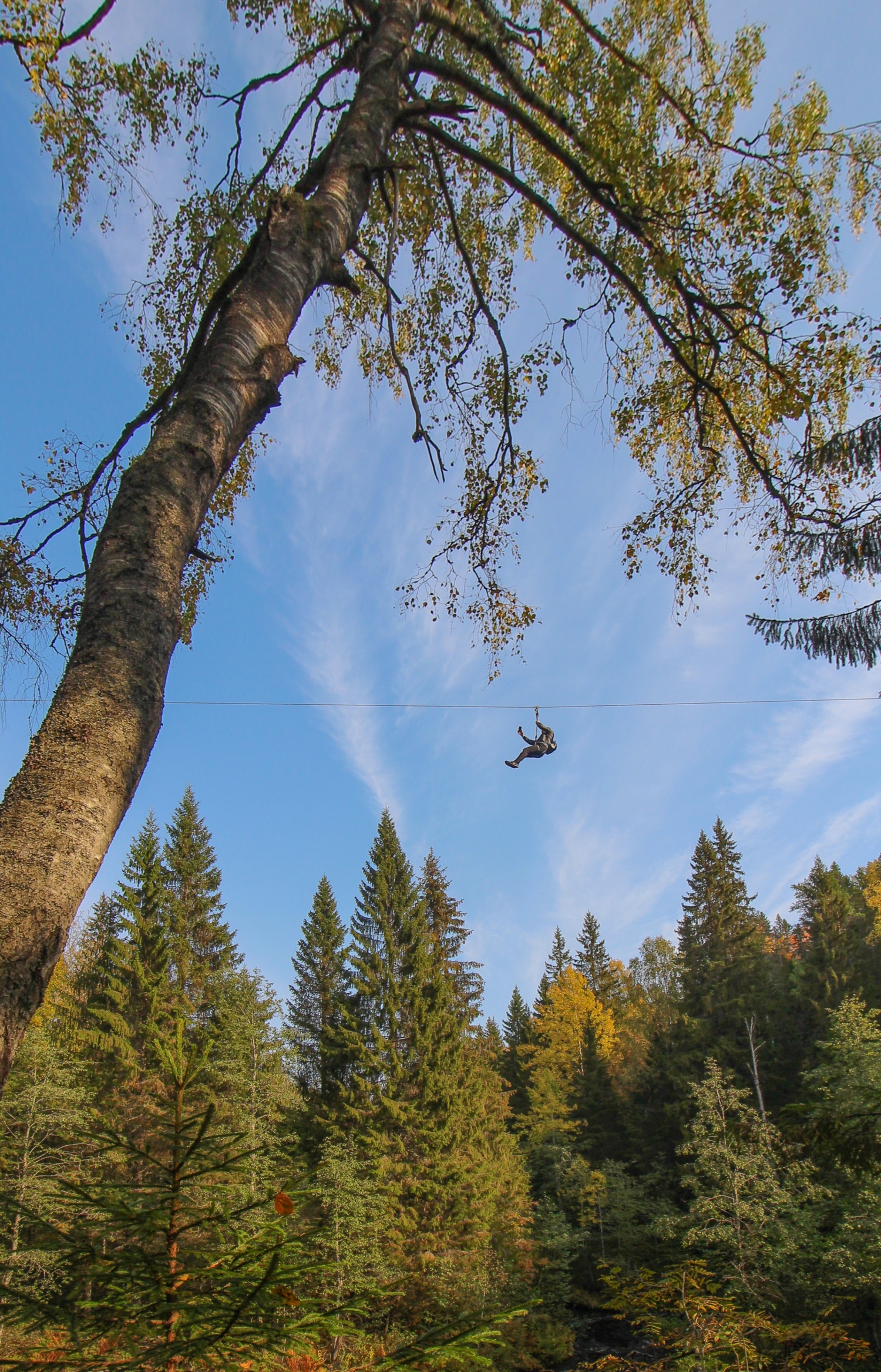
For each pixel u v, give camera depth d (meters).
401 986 28.25
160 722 2.47
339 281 4.27
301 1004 32.16
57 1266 1.85
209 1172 2.04
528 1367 21.58
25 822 1.98
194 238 6.91
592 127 5.78
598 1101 37.47
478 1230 23.27
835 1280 16.23
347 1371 1.93
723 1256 19.30
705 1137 21.31
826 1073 20.27
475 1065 30.97
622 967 60.31
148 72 5.82
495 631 8.29
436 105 5.36
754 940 38.94
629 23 6.21
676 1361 10.10
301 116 6.20
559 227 5.71
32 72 4.10
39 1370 1.75
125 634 2.47
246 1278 1.91
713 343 6.34
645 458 8.17
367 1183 17.73
